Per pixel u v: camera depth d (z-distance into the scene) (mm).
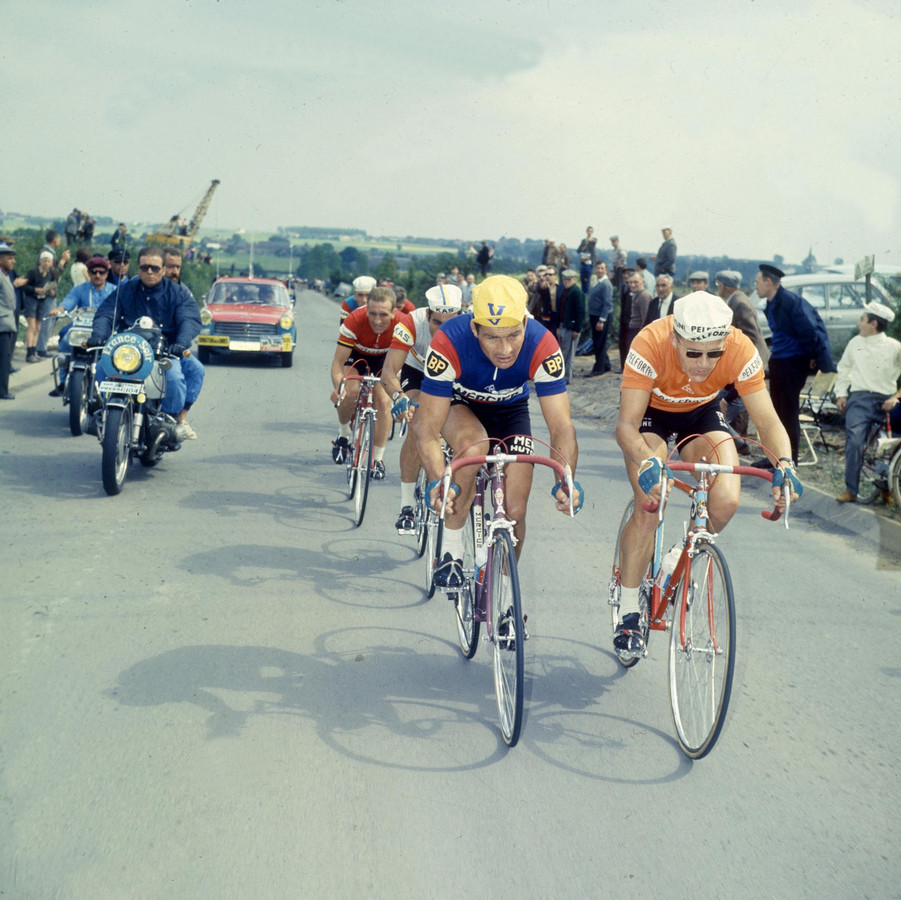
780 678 3828
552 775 3006
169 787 2805
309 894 2336
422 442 3652
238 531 5742
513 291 3367
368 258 53688
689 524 3414
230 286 16984
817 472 7715
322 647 3986
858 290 11219
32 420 9227
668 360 3559
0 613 4184
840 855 2609
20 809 2650
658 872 2500
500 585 3404
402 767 3010
